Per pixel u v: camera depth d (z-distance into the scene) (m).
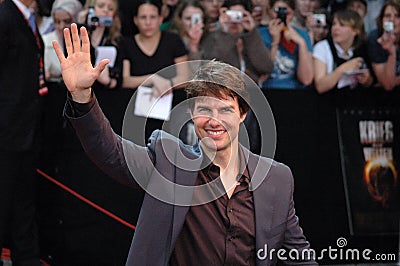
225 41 15.88
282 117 16.23
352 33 16.33
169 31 15.72
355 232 16.53
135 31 15.45
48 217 15.52
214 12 15.87
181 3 15.76
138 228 7.46
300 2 16.22
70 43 7.27
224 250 7.53
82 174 15.43
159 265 7.35
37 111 14.70
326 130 16.48
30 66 14.55
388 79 16.69
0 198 14.43
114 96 15.16
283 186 7.80
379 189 16.78
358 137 16.67
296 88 16.34
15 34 14.27
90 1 15.21
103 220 15.52
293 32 16.14
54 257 15.54
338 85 16.44
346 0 16.48
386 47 16.58
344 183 16.58
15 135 14.40
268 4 15.99
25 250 14.92
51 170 15.41
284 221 7.80
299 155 16.34
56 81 15.29
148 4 15.20
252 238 7.63
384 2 16.50
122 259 15.61
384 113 16.81
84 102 7.21
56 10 15.12
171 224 7.37
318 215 16.44
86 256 15.54
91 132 7.29
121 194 15.54
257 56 15.99
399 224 16.70
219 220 7.54
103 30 15.25
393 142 17.03
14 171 14.54
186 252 7.54
